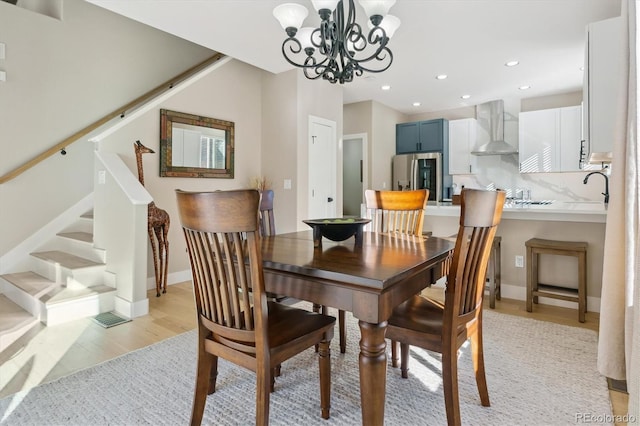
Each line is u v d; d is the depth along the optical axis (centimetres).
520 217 330
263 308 126
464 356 227
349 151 616
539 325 277
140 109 368
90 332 262
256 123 481
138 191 304
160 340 248
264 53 380
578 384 190
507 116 577
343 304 128
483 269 158
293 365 217
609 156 266
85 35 393
